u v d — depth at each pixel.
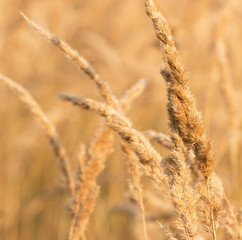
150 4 2.12
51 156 8.91
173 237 2.31
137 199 2.83
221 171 6.64
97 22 10.80
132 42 9.40
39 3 10.05
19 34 9.77
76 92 8.77
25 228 7.87
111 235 6.93
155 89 8.74
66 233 7.59
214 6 8.54
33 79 9.63
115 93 8.77
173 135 2.23
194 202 2.22
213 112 7.50
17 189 8.04
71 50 2.68
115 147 7.93
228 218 2.80
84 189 3.14
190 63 9.73
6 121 9.10
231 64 9.04
